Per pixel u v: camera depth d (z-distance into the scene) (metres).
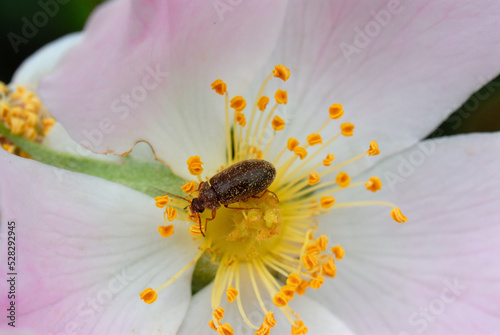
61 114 0.09
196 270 0.10
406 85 0.10
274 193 0.10
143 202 0.10
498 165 0.10
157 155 0.10
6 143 0.10
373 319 0.10
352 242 0.10
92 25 0.09
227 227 0.10
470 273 0.10
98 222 0.09
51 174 0.09
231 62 0.10
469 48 0.10
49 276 0.09
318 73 0.10
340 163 0.10
